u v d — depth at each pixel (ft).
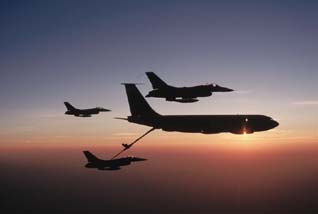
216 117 301.43
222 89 256.93
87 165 414.41
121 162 413.39
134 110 330.54
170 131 308.81
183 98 254.06
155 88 259.80
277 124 302.45
